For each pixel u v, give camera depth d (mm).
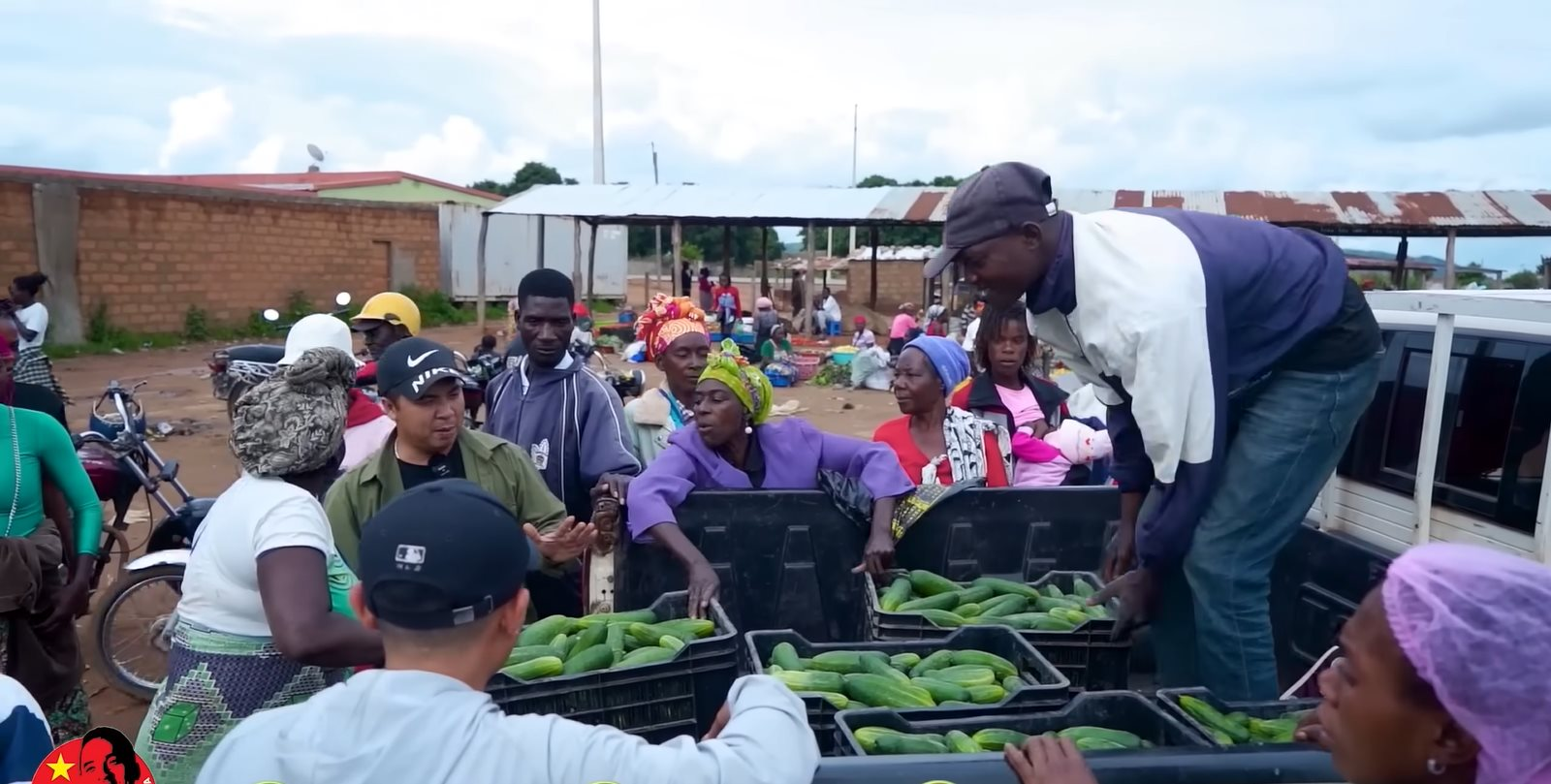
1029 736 2428
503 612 1748
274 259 26328
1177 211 2764
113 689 5754
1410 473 3502
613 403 4598
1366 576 3330
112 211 22250
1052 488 3871
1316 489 2771
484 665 1755
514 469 3814
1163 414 2523
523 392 4594
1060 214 2676
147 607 5973
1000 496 3852
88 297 21906
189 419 14188
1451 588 1441
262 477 2680
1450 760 1486
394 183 39312
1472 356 3324
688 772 1694
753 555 3723
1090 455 4996
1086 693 2557
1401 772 1530
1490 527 3207
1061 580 3705
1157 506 2746
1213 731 2387
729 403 3762
